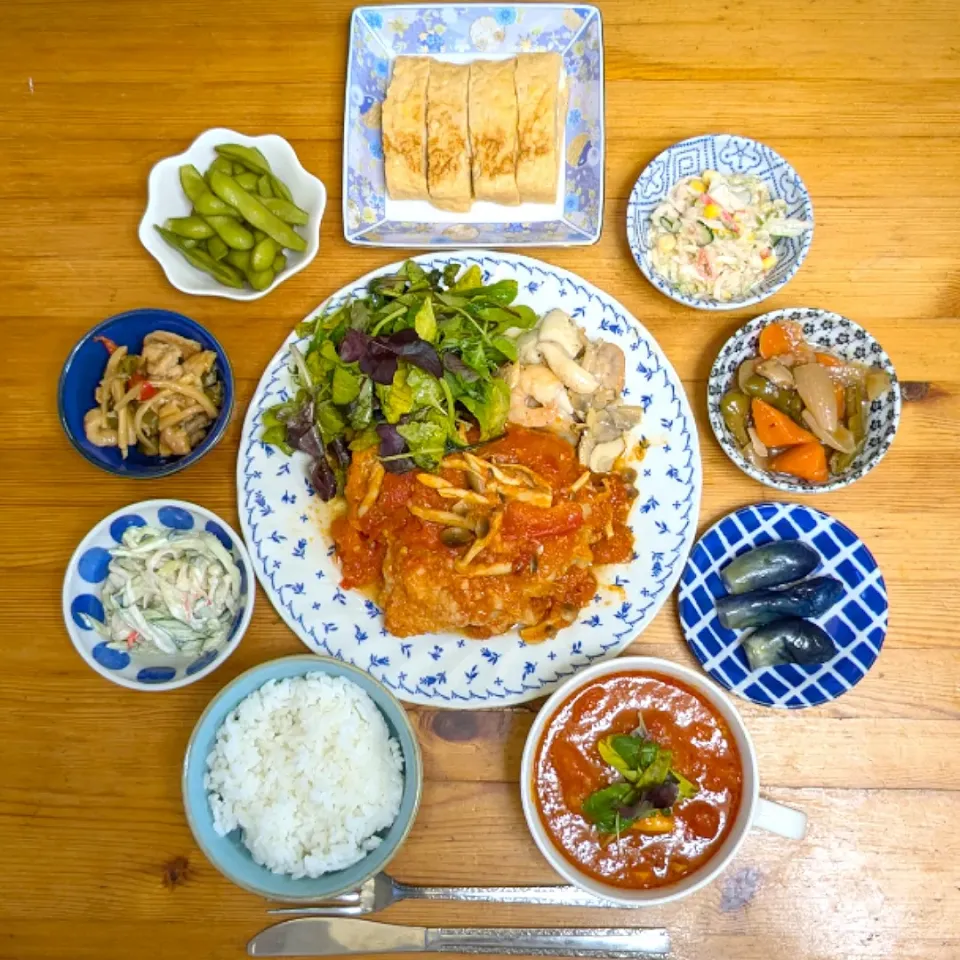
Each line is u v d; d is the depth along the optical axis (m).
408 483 0.53
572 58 0.59
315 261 0.58
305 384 0.54
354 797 0.51
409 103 0.56
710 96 0.59
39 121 0.60
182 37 0.60
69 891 0.54
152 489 0.57
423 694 0.53
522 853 0.53
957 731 0.54
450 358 0.52
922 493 0.56
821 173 0.59
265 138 0.55
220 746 0.51
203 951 0.53
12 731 0.55
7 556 0.56
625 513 0.55
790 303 0.58
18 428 0.58
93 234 0.59
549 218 0.59
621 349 0.56
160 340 0.55
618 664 0.50
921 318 0.57
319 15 0.60
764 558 0.53
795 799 0.54
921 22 0.60
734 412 0.54
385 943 0.52
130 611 0.53
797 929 0.53
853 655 0.53
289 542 0.55
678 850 0.49
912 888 0.53
